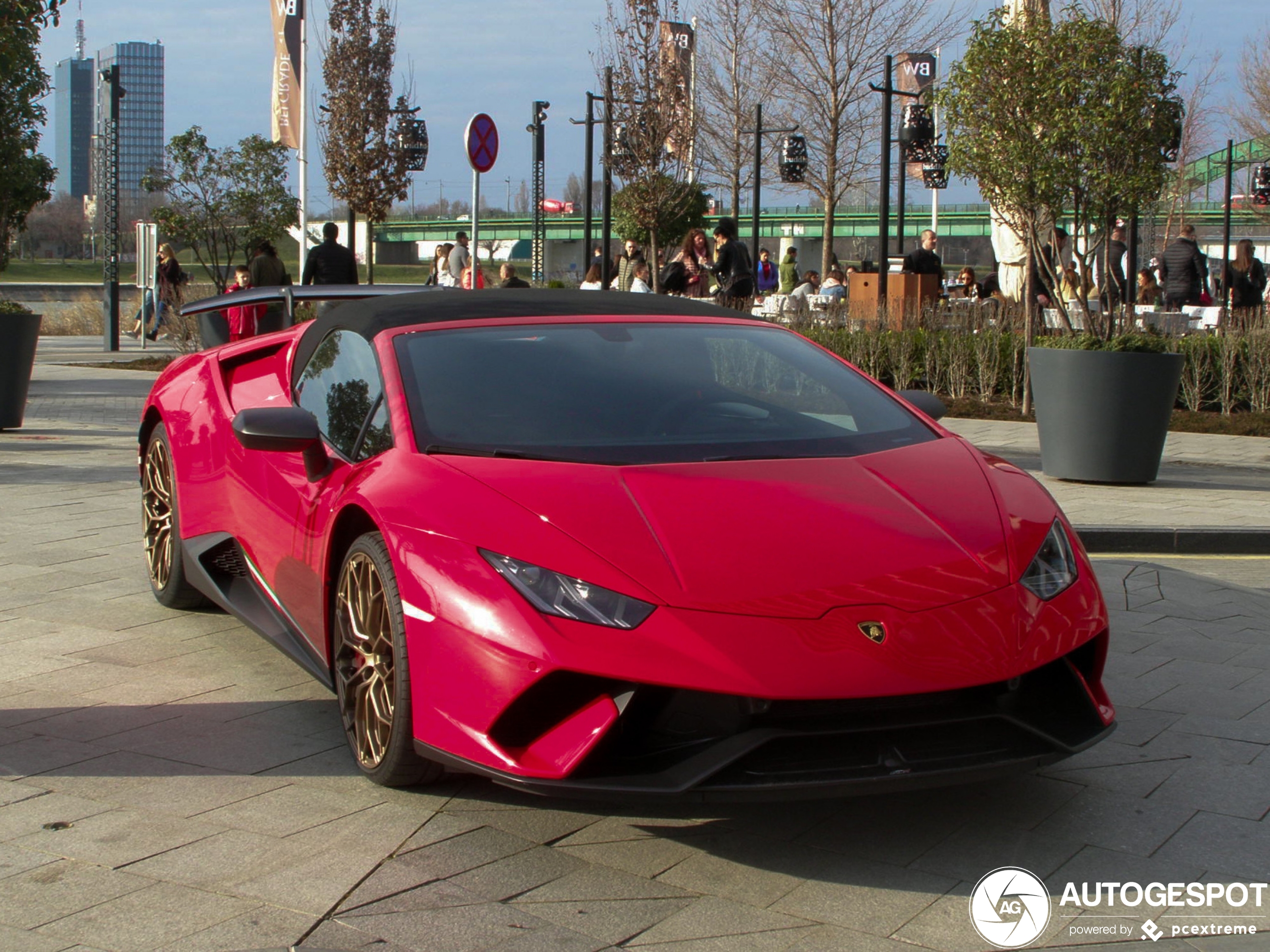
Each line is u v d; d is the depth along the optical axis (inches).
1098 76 375.9
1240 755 142.3
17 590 210.1
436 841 117.6
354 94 866.1
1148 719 154.5
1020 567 121.3
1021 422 469.7
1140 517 270.2
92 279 2787.9
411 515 123.6
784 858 115.0
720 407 145.6
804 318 577.0
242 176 896.9
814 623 109.3
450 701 115.0
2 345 392.8
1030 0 396.2
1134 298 703.1
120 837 117.6
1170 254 685.9
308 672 151.0
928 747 112.4
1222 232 2059.5
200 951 96.5
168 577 195.6
